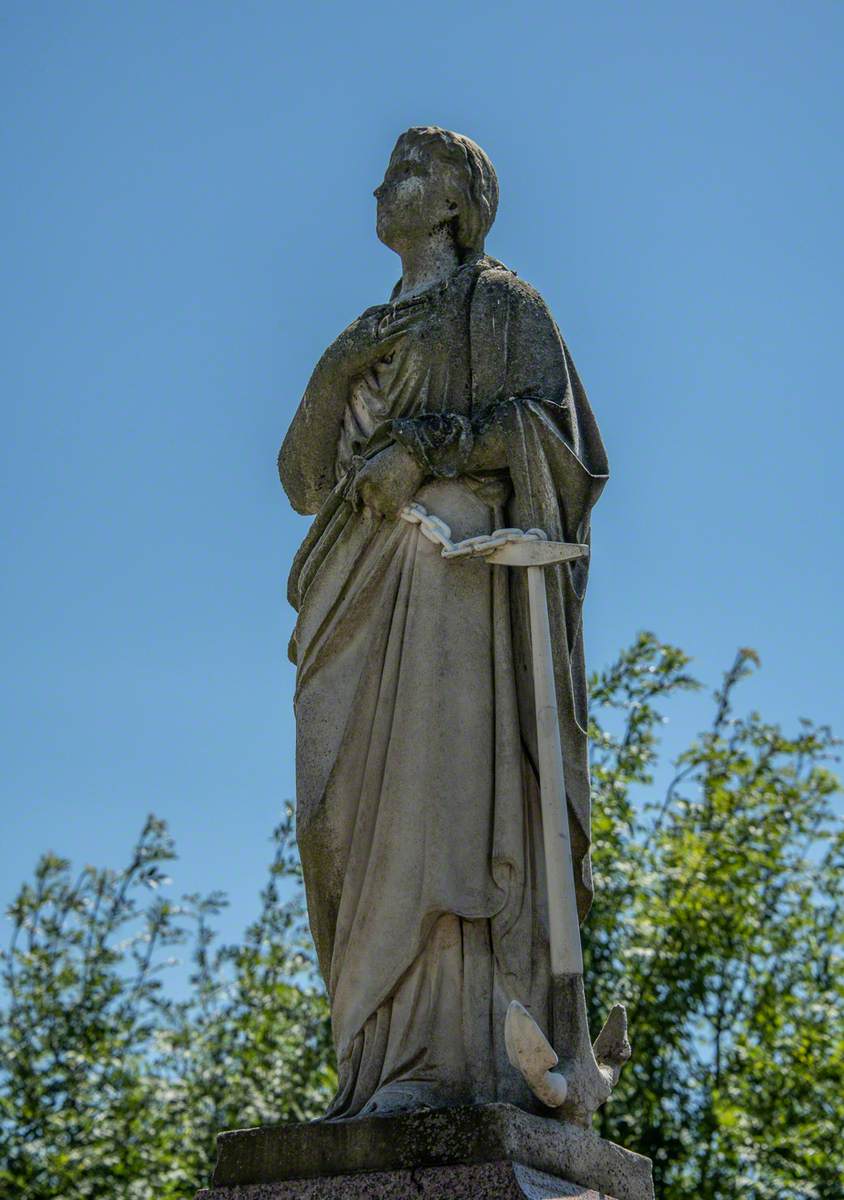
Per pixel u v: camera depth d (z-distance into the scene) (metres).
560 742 5.62
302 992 17.55
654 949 16.31
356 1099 5.38
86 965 17.80
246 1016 17.66
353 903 5.66
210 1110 16.59
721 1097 15.80
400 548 6.02
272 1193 4.98
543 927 5.55
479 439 5.99
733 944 16.84
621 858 16.94
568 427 6.10
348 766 5.84
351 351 6.45
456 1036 5.38
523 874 5.59
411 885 5.55
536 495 5.95
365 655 5.96
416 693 5.77
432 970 5.48
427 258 6.66
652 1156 15.65
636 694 18.42
